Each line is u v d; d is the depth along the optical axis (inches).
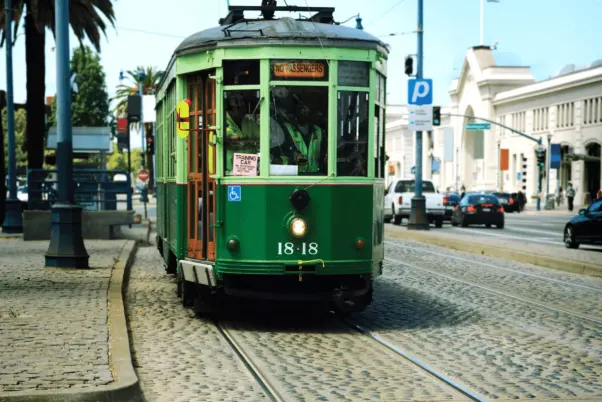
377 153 404.2
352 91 386.0
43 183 941.2
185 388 272.4
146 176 1606.8
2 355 290.7
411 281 589.6
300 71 380.5
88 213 926.4
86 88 3415.4
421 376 294.0
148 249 866.1
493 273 655.1
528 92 2847.0
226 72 385.1
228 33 386.3
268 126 378.3
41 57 1097.4
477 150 3287.4
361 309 410.3
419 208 1217.4
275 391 268.8
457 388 275.6
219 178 383.9
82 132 1338.6
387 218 1499.8
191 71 406.0
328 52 380.8
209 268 389.7
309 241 378.9
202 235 405.4
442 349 345.4
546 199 2440.9
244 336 371.6
